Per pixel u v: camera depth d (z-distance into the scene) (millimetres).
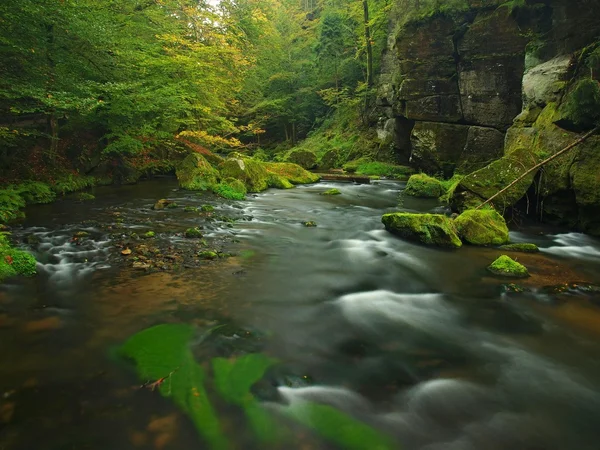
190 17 17328
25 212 9820
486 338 4410
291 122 36469
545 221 10539
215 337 4109
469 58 16797
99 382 3273
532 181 10055
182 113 18219
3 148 11500
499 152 16344
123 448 2607
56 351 3709
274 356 3844
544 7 13969
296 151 25828
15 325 4176
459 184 10703
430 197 14719
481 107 16734
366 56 29547
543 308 5219
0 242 5984
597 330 4629
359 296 5523
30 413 2885
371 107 27031
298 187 17344
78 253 6633
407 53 18562
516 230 9898
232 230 8914
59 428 2752
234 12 21484
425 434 2900
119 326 4227
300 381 3459
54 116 12461
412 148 19500
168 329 4195
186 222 9336
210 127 20938
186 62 16062
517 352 4121
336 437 2812
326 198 14367
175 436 2732
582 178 9055
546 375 3725
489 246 8211
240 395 3205
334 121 33000
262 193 15320
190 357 3701
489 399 3338
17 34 9664
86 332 4074
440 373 3697
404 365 3809
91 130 15469
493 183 10312
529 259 7391
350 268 6695
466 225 8508
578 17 12531
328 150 26953
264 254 7234
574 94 9719
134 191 13875
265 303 5070
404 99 19031
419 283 6090
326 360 3834
